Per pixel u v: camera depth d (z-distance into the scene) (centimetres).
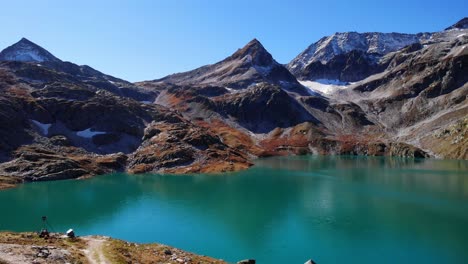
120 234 8375
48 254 4434
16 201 11700
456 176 15650
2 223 9156
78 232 8512
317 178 15838
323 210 10175
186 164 19400
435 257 6744
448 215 9438
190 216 9825
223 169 18550
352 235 8038
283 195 12325
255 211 10231
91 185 14600
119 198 12144
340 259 6744
